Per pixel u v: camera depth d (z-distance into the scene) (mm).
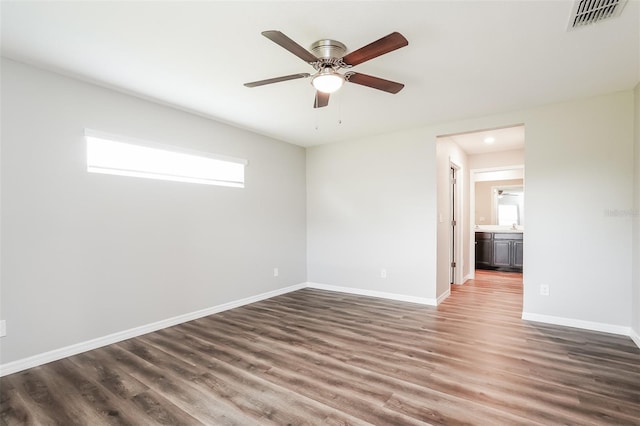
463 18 1858
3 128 2316
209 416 1800
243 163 4129
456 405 1874
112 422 1760
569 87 2855
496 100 3152
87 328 2721
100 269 2809
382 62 2387
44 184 2498
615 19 1846
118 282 2926
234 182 4051
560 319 3258
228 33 2025
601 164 3062
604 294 3059
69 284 2625
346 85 2770
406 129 4195
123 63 2420
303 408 1863
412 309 3869
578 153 3160
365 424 1713
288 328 3227
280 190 4754
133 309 3027
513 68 2486
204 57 2332
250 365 2410
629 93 2941
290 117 3691
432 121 3850
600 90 2932
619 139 2984
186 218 3494
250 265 4246
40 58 2340
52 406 1910
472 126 3730
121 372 2318
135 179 3064
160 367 2393
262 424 1726
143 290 3107
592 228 3105
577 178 3166
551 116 3281
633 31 1967
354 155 4703
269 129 4184
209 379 2205
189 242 3520
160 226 3256
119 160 2957
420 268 4133
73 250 2650
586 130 3123
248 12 1814
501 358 2492
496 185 7602
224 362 2467
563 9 1767
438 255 4141
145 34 2037
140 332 3068
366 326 3266
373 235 4531
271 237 4574
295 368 2357
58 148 2572
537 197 3352
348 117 3691
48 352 2502
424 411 1819
